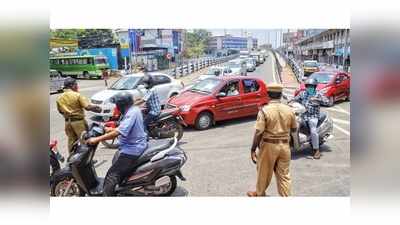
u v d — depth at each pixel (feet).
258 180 11.66
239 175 14.23
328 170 14.33
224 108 19.70
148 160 11.79
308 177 13.82
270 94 11.19
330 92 21.86
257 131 11.07
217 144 16.97
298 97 15.69
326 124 16.24
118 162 11.66
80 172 11.97
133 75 22.20
